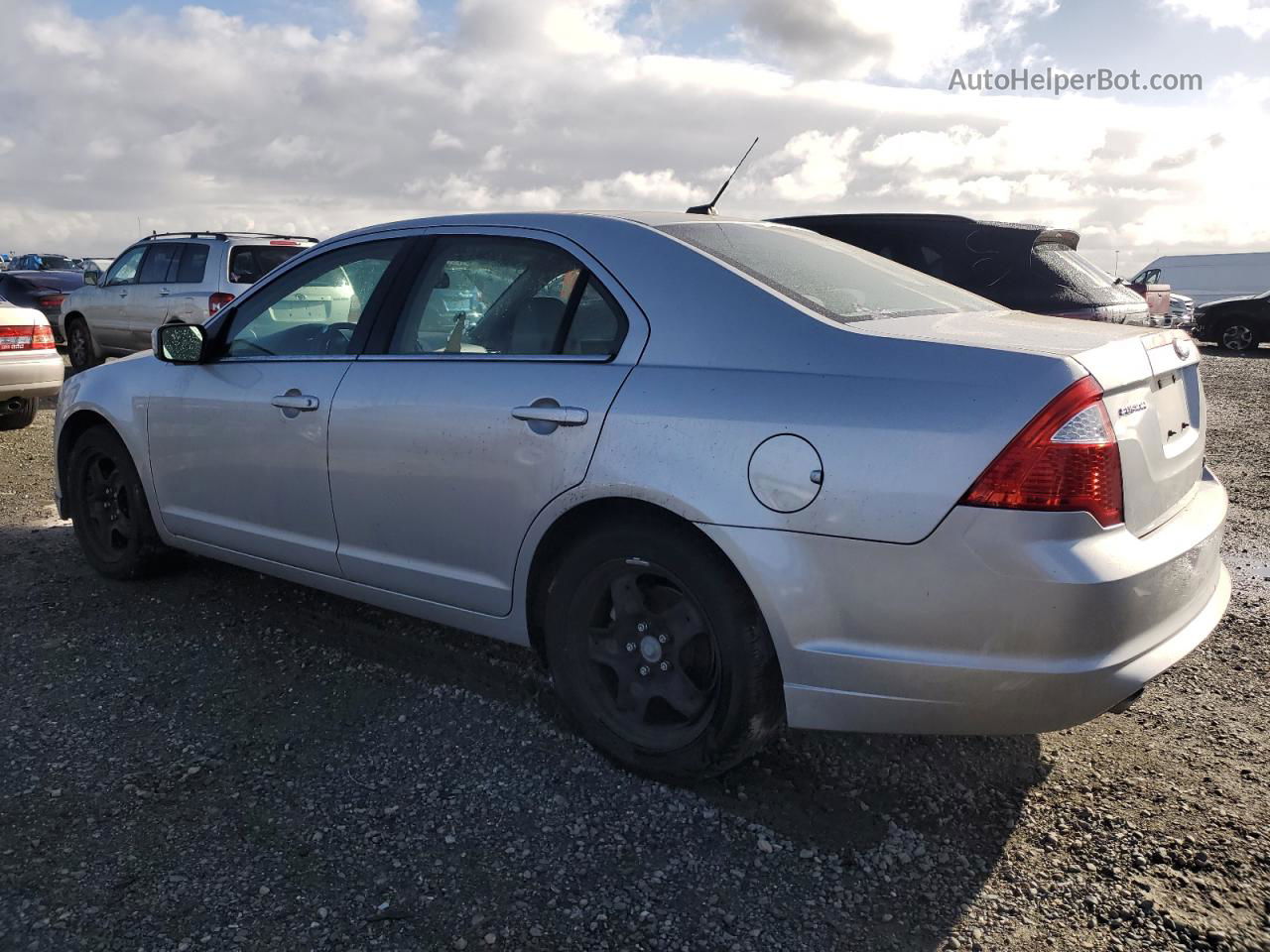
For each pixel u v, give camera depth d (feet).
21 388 25.50
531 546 9.51
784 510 7.92
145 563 14.07
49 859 7.94
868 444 7.65
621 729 9.37
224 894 7.56
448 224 10.99
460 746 9.85
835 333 8.32
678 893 7.71
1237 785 9.16
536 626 9.95
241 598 13.75
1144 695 11.04
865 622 7.78
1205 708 10.72
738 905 7.57
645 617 9.14
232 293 34.55
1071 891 7.75
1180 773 9.40
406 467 10.28
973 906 7.59
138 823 8.45
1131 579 7.40
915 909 7.55
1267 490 21.12
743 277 9.02
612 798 8.99
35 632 12.54
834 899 7.66
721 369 8.55
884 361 7.95
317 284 11.94
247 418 11.88
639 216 10.26
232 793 8.93
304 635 12.50
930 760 9.65
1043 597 7.26
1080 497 7.31
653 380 8.77
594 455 8.85
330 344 11.53
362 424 10.64
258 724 10.22
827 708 8.11
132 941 7.05
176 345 12.46
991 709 7.59
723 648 8.44
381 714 10.46
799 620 7.97
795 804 8.92
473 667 11.58
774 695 8.55
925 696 7.74
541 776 9.32
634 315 9.18
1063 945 7.17
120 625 12.80
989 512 7.30
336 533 11.23
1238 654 12.17
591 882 7.82
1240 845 8.25
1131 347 8.15
